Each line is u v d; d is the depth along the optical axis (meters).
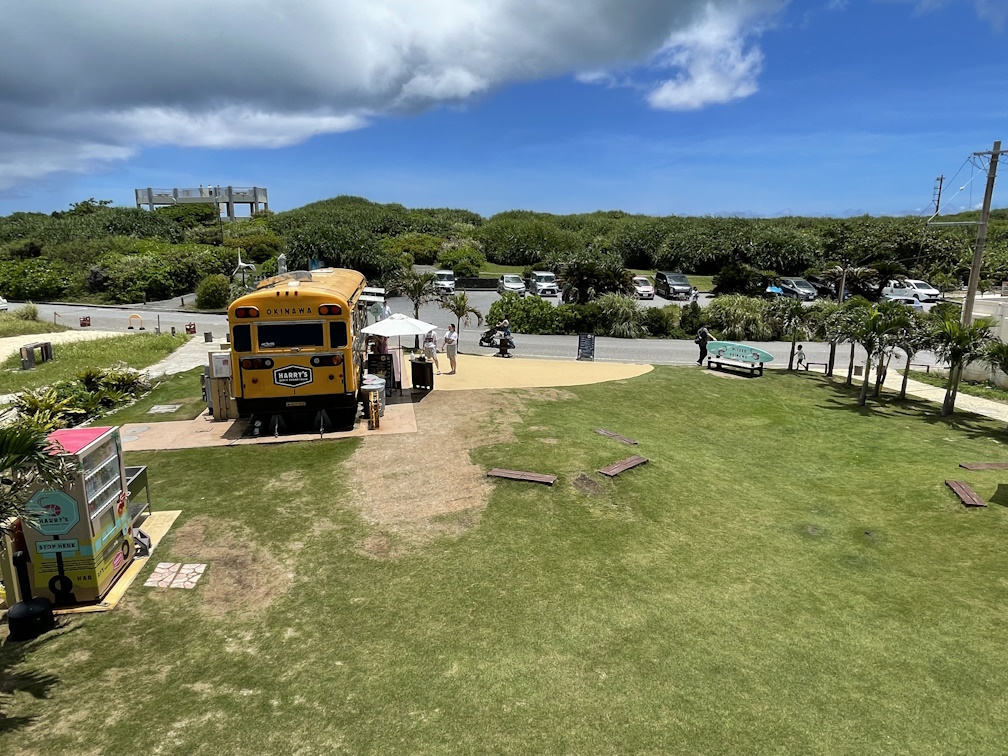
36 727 4.89
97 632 6.11
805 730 5.11
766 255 54.25
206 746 4.75
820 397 17.84
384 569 7.36
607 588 7.15
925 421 15.60
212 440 11.64
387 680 5.54
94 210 73.88
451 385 16.27
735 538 8.63
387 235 63.03
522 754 4.75
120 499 7.03
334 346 11.73
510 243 61.56
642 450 11.43
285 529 8.24
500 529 8.32
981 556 8.28
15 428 5.53
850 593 7.36
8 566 6.27
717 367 21.09
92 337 26.11
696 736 5.00
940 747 4.99
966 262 50.44
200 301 37.31
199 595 6.77
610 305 29.50
